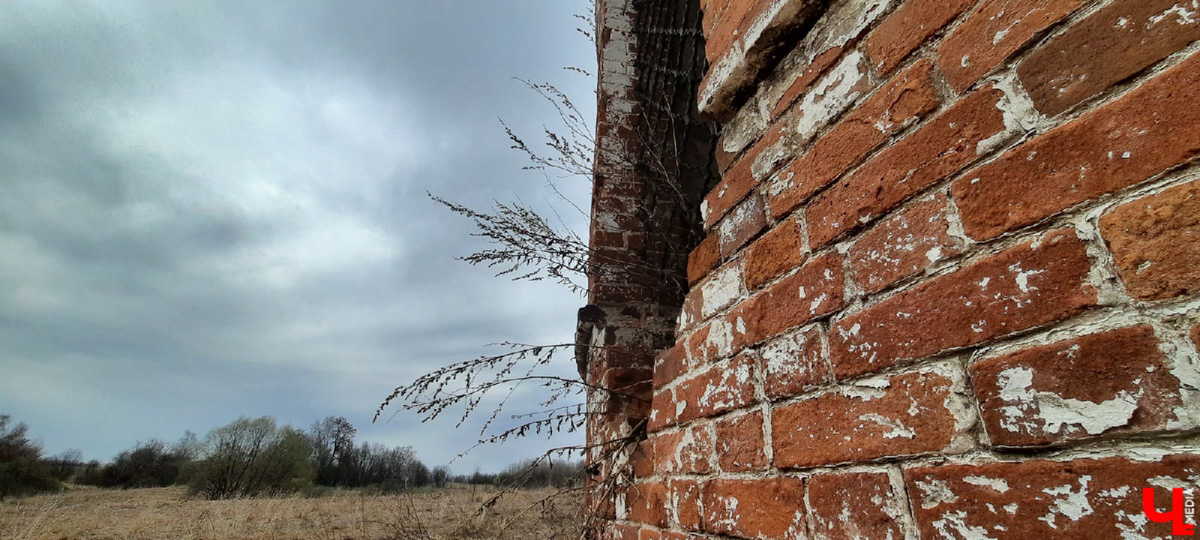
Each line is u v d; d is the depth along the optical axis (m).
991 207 0.68
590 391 2.72
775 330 1.01
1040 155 0.64
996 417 0.62
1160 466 0.48
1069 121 0.62
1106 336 0.54
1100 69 0.61
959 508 0.63
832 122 0.98
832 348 0.87
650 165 3.01
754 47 1.18
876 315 0.80
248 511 11.14
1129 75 0.58
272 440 28.59
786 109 1.12
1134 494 0.49
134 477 34.97
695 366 1.28
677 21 3.44
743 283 1.14
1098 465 0.52
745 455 1.03
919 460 0.69
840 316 0.87
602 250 2.90
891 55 0.89
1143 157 0.55
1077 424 0.55
